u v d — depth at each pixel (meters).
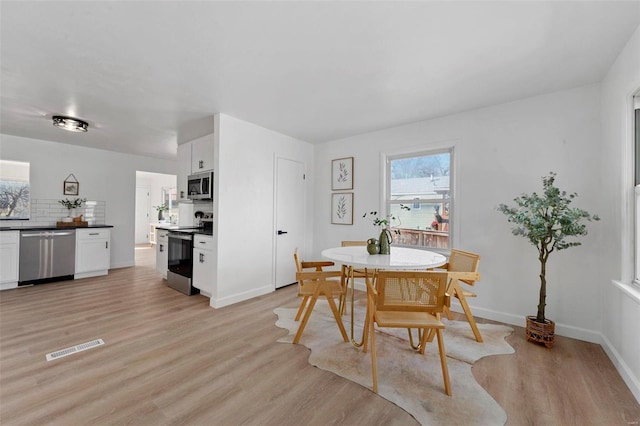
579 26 1.65
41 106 2.92
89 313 2.94
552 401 1.62
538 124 2.61
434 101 2.77
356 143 3.98
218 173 3.16
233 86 2.46
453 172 3.14
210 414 1.50
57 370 1.88
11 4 1.47
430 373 1.89
